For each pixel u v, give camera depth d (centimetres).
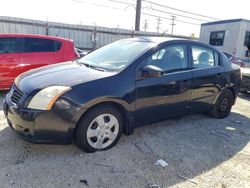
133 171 288
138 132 399
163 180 275
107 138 331
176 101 395
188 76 404
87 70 345
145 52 359
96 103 306
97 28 1780
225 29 1723
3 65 562
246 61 1703
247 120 508
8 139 342
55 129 290
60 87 294
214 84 454
